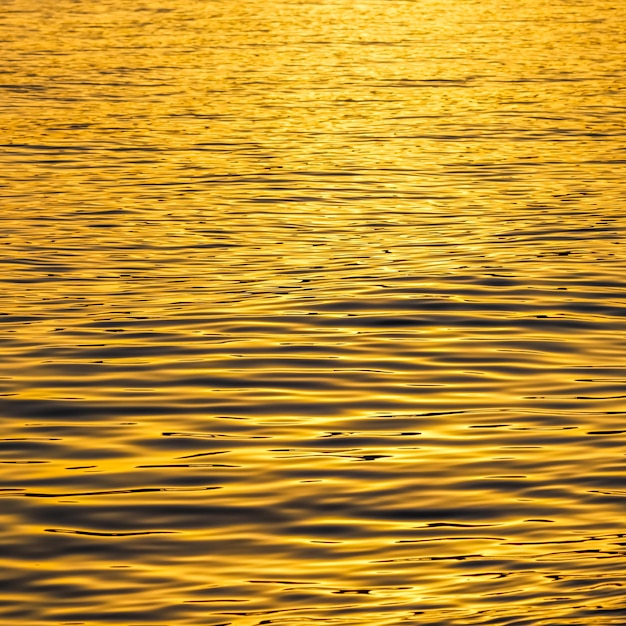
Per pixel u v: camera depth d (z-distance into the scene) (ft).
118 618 54.24
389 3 434.30
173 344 94.48
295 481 68.80
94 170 171.73
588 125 210.79
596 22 387.34
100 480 68.95
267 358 91.04
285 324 99.71
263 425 77.61
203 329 98.53
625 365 89.86
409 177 167.02
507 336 96.53
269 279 115.14
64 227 138.10
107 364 89.61
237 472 70.03
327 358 91.04
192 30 354.74
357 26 368.27
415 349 93.15
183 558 59.77
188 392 83.56
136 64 284.20
